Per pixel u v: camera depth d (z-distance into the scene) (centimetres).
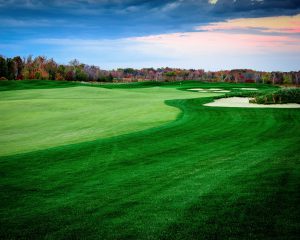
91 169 1152
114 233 636
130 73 18612
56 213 757
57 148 1530
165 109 3008
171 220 679
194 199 792
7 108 3391
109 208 770
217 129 1934
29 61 13538
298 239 575
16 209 796
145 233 628
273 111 2720
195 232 620
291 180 891
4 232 668
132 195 852
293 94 3491
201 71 18550
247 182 895
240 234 603
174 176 1007
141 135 1791
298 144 1415
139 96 4947
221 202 761
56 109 3278
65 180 1030
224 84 8969
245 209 712
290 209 700
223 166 1091
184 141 1600
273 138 1597
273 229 615
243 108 2980
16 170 1167
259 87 7925
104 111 3030
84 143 1630
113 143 1603
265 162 1107
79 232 650
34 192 922
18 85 7181
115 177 1037
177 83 9400
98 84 9644
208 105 3325
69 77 13712
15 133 2130
